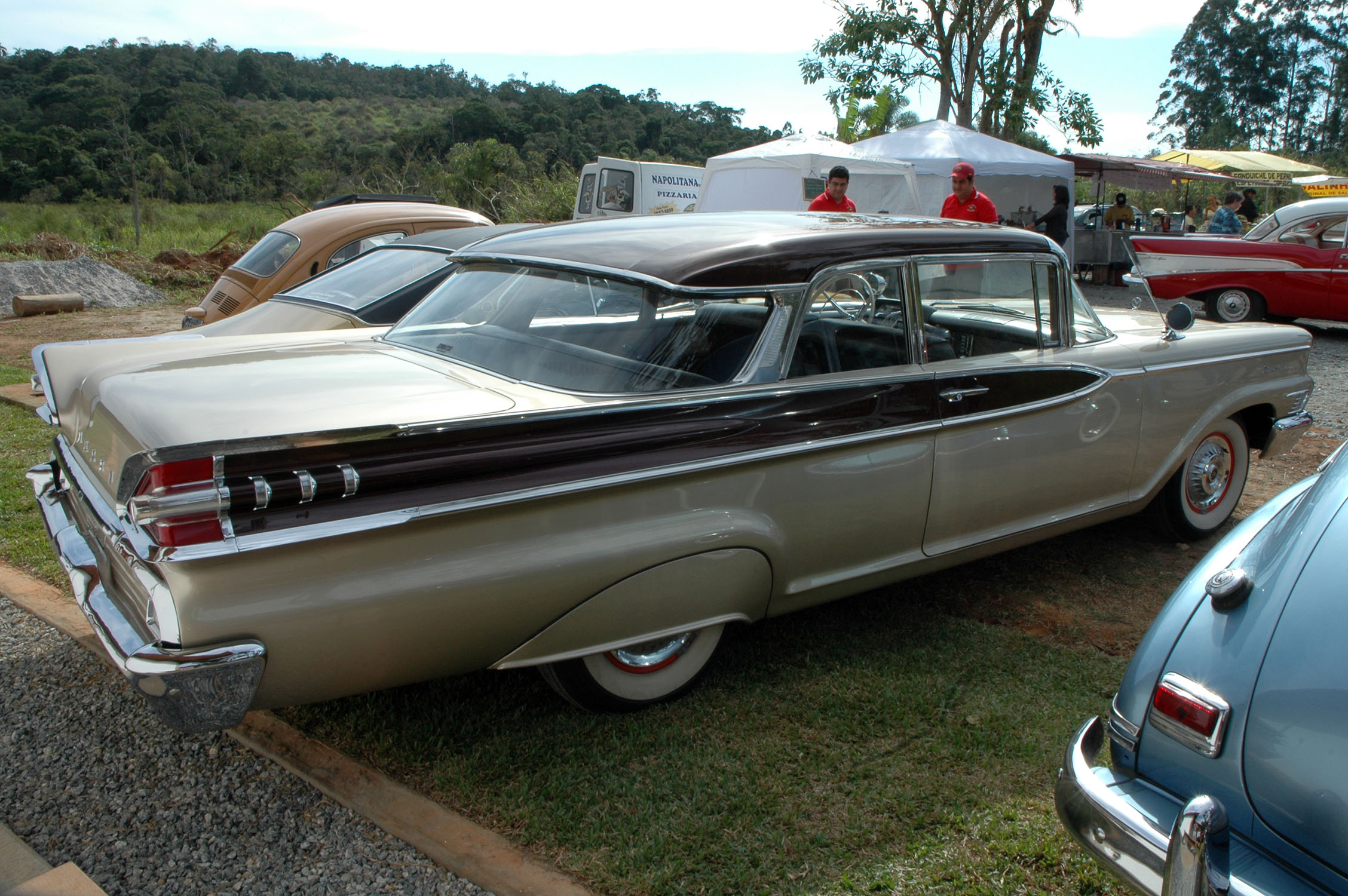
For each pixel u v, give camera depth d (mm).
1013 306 3545
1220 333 4332
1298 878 1591
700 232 3137
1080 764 1880
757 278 2838
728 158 12898
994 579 4105
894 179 12914
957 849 2346
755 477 2797
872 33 18766
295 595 2102
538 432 2369
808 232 3072
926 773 2656
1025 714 2961
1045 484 3615
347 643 2186
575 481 2432
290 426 2143
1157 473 4086
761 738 2812
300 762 2639
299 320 5195
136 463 1947
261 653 2062
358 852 2299
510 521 2369
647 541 2576
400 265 5520
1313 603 1694
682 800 2516
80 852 2289
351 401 2369
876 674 3201
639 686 2881
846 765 2691
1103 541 4582
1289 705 1626
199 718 2047
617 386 2617
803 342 2938
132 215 27094
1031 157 14164
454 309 3283
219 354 2979
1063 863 2293
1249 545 1980
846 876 2246
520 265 3250
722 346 2795
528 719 2885
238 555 2004
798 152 12492
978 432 3328
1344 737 1552
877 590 3967
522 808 2459
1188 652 1806
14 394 6934
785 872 2260
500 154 26000
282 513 2047
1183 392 4066
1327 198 10914
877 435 3035
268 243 7074
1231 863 1619
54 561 3969
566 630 2523
